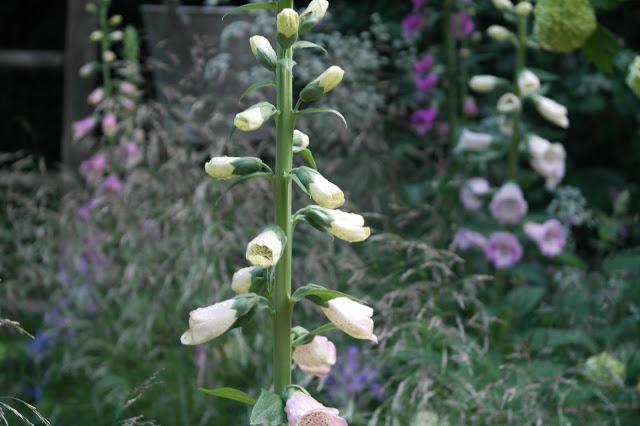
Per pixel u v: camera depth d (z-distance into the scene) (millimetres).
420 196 4512
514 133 4035
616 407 3066
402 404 2959
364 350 3182
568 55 5957
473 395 2713
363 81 4961
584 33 2498
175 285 4051
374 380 3365
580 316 3869
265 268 1791
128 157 4496
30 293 4695
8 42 7539
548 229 4043
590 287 4027
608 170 6000
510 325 3787
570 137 6293
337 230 1753
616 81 5676
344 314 1766
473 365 3115
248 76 4621
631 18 6117
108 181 4426
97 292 4184
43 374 4070
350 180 4590
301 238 4133
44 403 3748
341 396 3205
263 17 4617
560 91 5914
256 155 4172
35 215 4676
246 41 4852
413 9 5746
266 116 1732
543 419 2760
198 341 1734
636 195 5871
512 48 5980
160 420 3461
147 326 3736
